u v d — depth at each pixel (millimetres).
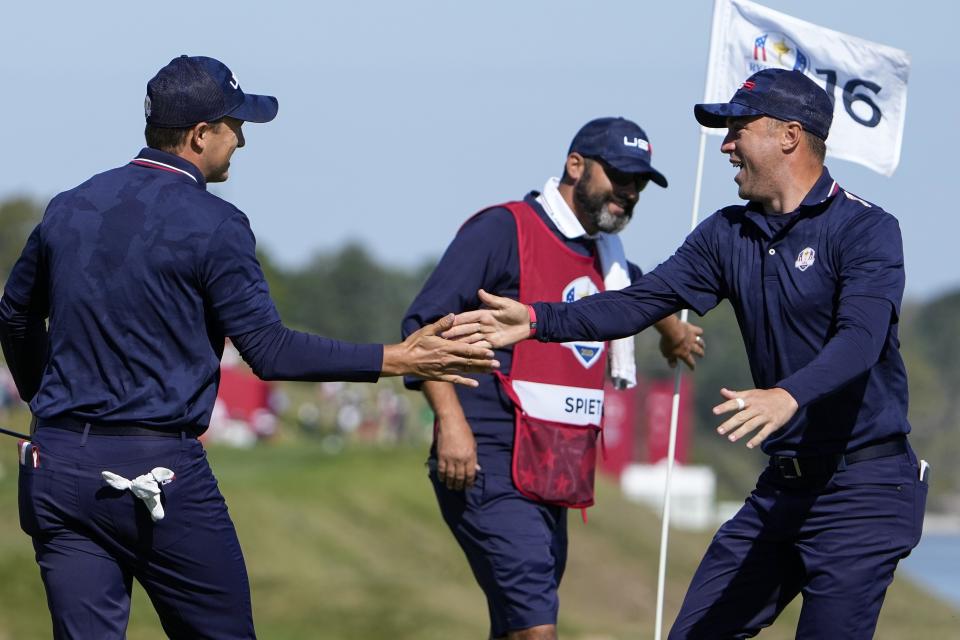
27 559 45688
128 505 16859
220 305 17016
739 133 18969
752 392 16422
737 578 19672
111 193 17156
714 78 25719
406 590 51188
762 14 25641
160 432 16922
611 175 23375
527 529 23234
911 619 54188
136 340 16844
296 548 63688
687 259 19875
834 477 18688
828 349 17047
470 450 22844
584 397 23906
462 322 19656
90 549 17203
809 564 18938
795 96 18688
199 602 17453
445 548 74188
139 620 42250
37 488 16969
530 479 23359
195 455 17188
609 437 165875
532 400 23438
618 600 79438
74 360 16969
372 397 189250
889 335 18281
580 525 94062
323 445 152000
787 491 19156
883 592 18859
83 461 16781
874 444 18656
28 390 18969
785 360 18859
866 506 18578
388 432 176000
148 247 16781
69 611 17062
